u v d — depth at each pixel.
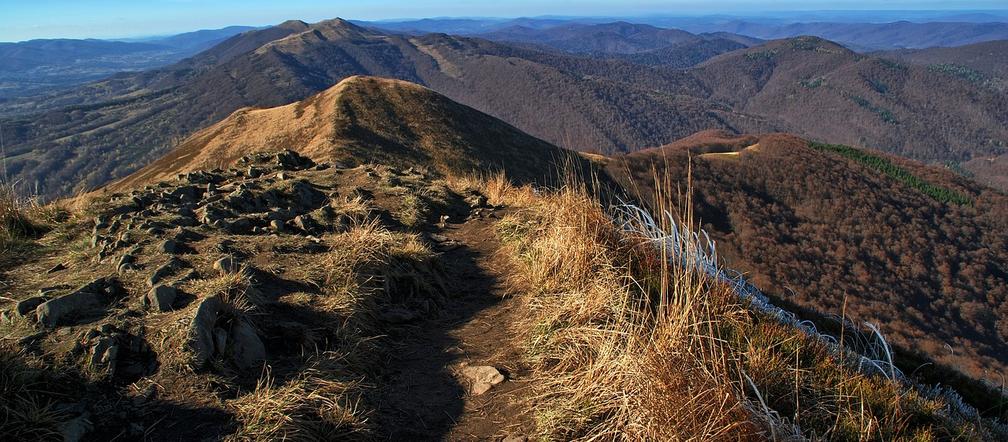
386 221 5.73
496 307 4.19
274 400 2.56
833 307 57.50
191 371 2.65
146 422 2.39
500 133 68.38
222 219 4.79
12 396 2.34
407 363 3.38
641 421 2.54
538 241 4.86
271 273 3.79
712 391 2.62
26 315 2.92
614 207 4.87
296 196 5.92
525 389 3.13
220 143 60.12
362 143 54.69
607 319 3.47
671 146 149.88
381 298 3.94
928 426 3.16
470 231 5.95
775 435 2.55
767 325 3.79
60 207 5.35
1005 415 4.75
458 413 2.91
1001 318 71.56
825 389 3.18
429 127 62.66
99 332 2.75
